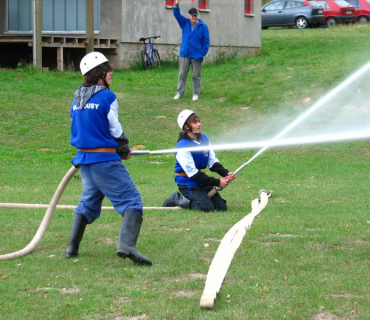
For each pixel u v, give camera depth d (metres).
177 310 5.55
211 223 9.27
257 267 6.86
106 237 8.41
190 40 21.03
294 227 8.88
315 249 7.66
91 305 5.66
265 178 14.18
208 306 5.56
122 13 26.12
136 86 23.08
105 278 6.49
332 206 10.67
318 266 6.92
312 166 15.55
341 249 7.71
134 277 6.52
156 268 6.84
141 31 26.91
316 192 12.22
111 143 7.04
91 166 7.05
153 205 10.96
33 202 10.99
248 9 30.48
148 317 5.41
